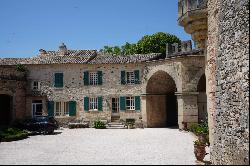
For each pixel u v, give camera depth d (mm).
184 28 15062
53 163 12570
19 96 30969
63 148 17172
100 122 30609
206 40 13859
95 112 31875
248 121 8820
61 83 32281
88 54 33688
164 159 13344
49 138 22422
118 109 31781
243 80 9227
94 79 32344
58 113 32344
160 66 29062
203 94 29281
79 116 32031
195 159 13250
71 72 32344
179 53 27766
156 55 31406
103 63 31656
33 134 25266
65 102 32312
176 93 27016
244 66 9148
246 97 8992
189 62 26578
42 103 32312
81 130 28797
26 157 14258
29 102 32125
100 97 31891
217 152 11711
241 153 9344
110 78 31891
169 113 32312
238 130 9625
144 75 30859
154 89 31297
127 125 30281
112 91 31781
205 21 13836
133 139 21250
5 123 30312
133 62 30953
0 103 30828
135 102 31281
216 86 11836
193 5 13852
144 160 13133
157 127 30703
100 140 20859
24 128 25797
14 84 30297
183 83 26609
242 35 9297
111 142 19703
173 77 27625
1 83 28938
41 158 13914
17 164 12469
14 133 22125
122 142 19641
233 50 10031
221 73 11227
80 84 32219
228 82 10508
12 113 29984
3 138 20625
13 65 31906
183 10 14578
